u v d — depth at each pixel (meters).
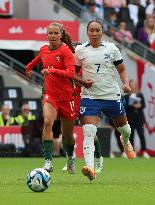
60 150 62.00
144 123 70.31
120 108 34.94
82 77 34.59
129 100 65.94
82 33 70.25
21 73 69.69
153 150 70.69
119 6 76.31
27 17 74.12
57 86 35.31
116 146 67.56
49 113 34.91
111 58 34.34
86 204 25.06
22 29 68.19
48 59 35.00
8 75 69.19
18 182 34.09
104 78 34.34
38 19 73.50
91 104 34.06
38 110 66.44
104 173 42.41
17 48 68.06
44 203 25.33
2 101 66.88
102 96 34.28
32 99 67.06
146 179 36.94
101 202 25.67
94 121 33.84
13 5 73.69
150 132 70.88
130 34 74.00
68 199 26.55
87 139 33.47
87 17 73.56
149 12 76.81
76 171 43.12
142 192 29.33
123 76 34.78
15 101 67.00
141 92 71.69
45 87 35.44
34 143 62.16
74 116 36.34
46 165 34.75
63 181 34.88
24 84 69.25
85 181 34.94
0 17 72.50
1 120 63.12
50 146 34.75
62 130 37.56
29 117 64.25
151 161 58.22
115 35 73.38
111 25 73.38
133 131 66.50
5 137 62.19
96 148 39.06
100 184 33.16
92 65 34.31
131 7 76.31
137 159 61.47
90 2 75.00
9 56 71.69
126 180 36.06
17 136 62.38
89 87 34.06
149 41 75.44
